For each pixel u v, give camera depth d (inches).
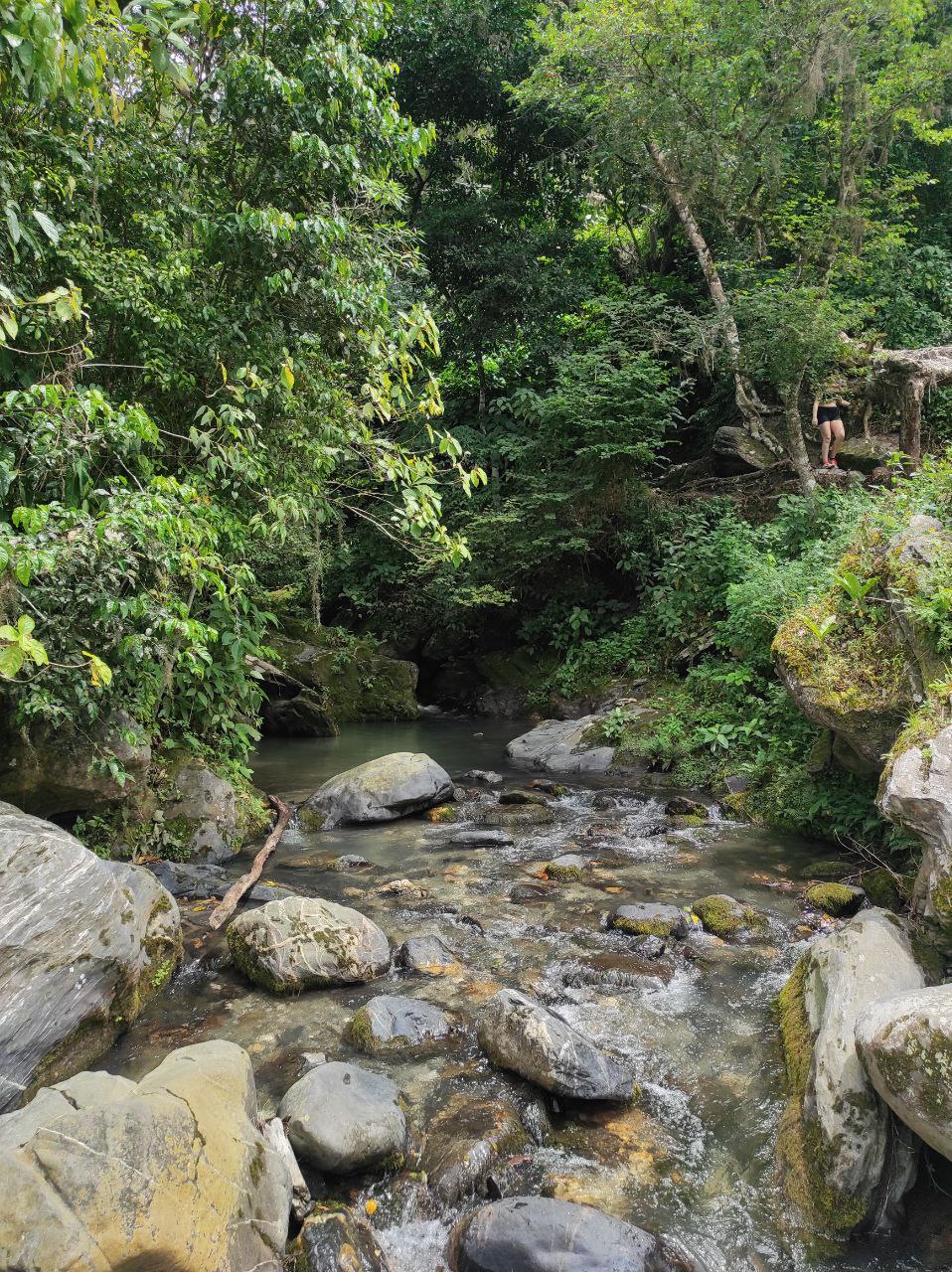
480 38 620.7
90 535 159.3
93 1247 72.1
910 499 240.8
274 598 533.6
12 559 144.1
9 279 175.9
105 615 170.4
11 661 109.5
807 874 214.4
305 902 166.2
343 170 227.5
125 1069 126.6
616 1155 110.5
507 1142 110.8
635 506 486.9
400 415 250.8
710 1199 102.9
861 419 465.7
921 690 180.9
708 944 172.4
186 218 221.8
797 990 142.1
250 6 214.5
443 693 580.4
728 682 340.2
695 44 466.6
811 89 451.2
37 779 189.0
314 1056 130.3
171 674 227.0
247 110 214.2
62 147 185.2
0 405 173.9
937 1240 97.7
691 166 494.3
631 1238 90.8
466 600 513.3
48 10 117.0
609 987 153.8
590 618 498.9
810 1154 105.0
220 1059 104.5
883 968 128.0
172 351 215.9
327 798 279.1
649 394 468.4
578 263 666.2
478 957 166.6
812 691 205.2
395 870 221.0
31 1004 119.3
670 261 646.5
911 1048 97.1
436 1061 129.6
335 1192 103.2
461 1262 91.8
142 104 213.3
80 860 139.7
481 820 271.7
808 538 374.0
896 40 489.4
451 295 650.2
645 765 341.1
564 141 645.9
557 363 570.9
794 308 400.2
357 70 220.5
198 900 195.3
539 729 403.9
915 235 595.5
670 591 441.7
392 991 152.9
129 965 137.9
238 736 263.1
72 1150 78.7
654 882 209.5
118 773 191.9
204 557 194.9
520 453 510.6
